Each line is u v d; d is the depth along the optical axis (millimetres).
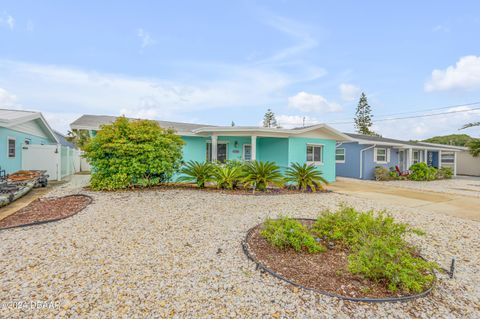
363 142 14312
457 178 17734
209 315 2236
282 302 2445
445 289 2807
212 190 8586
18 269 2945
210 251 3602
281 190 9055
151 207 5957
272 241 3717
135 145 8188
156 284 2705
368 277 2859
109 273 2908
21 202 6387
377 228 3604
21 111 11719
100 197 6949
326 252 3654
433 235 4617
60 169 11766
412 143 18828
